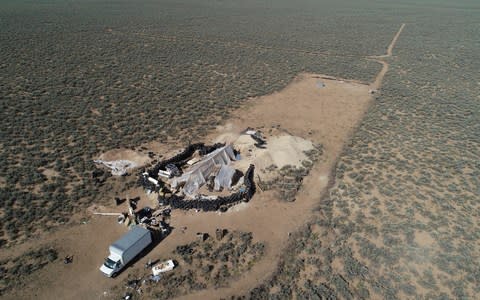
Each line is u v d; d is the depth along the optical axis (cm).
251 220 3284
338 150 4547
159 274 2705
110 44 9181
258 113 5597
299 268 2834
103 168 3925
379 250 2950
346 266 2834
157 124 4972
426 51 9856
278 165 4081
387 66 8519
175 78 6938
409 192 3619
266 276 2739
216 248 2967
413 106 5894
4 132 4397
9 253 2819
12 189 3462
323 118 5519
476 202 3469
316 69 8100
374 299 2580
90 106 5375
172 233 3097
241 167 3975
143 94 6009
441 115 5519
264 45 10219
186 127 4972
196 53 8881
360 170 4031
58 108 5209
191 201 3359
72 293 2555
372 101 6238
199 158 4175
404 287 2645
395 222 3231
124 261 2722
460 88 6881
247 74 7481
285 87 6856
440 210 3359
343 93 6638
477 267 2766
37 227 3080
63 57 7738
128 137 4588
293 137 4678
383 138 4769
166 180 3734
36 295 2528
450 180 3819
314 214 3378
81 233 3067
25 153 4025
